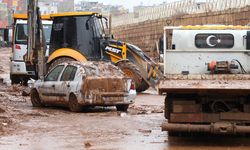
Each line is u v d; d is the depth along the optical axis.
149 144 16.98
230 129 16.45
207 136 18.39
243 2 53.94
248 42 18.83
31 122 21.64
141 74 35.34
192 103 16.91
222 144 17.02
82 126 20.66
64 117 23.25
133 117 23.55
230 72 18.73
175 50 19.09
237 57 18.89
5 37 43.62
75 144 16.91
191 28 19.16
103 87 24.81
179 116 16.86
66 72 26.11
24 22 42.59
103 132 19.30
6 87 40.44
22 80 43.00
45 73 32.03
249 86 16.44
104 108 27.00
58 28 35.56
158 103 30.80
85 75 24.78
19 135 18.56
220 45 18.97
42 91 27.22
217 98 17.00
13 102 29.75
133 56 35.47
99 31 35.59
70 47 35.22
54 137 18.20
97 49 35.31
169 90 16.44
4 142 17.19
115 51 35.50
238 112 16.78
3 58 93.62
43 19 39.47
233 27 19.09
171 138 18.11
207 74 18.61
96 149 16.06
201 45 19.00
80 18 35.34
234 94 16.62
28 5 32.16
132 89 25.67
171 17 73.31
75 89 24.95
